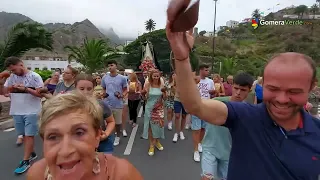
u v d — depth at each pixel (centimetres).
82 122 101
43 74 1225
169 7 89
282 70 109
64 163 99
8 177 401
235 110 129
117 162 124
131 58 5134
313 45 9338
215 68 4791
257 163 121
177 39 102
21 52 1183
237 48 9712
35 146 538
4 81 426
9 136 621
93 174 110
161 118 516
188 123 766
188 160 491
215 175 273
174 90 643
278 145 119
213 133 266
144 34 5203
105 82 570
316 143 116
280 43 9869
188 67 109
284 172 117
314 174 114
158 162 480
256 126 124
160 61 4856
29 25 1128
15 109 417
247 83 263
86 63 2273
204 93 580
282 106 111
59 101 102
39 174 122
